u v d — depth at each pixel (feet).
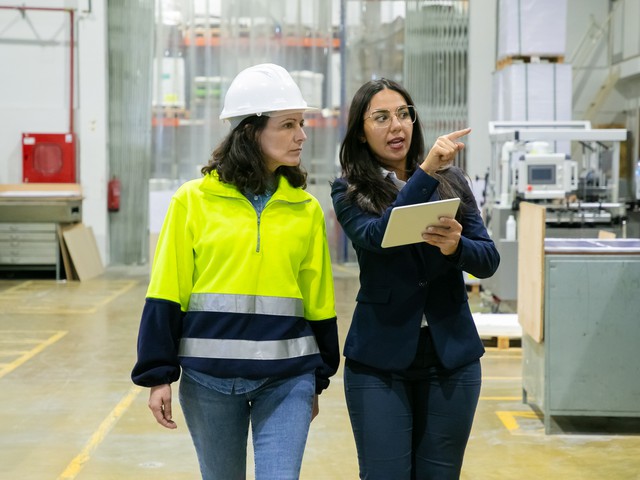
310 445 12.23
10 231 28.71
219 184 6.27
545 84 26.68
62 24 30.42
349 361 6.75
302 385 6.23
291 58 32.09
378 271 6.62
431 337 6.56
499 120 28.22
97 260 30.48
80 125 30.76
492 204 22.94
